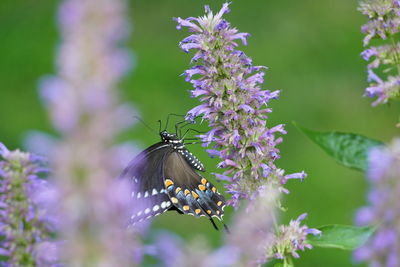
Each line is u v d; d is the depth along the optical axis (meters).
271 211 1.05
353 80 1.60
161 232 0.80
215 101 1.08
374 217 0.92
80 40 0.67
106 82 0.67
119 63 0.68
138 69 1.63
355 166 1.07
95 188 0.73
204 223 1.35
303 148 1.45
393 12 1.08
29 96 1.64
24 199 1.00
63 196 0.73
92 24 0.67
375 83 1.09
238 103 1.08
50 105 0.68
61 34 0.69
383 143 1.07
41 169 1.00
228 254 0.81
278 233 1.05
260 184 1.07
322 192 1.38
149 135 1.50
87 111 0.68
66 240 0.76
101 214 0.74
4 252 0.99
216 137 1.09
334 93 1.58
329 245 1.04
